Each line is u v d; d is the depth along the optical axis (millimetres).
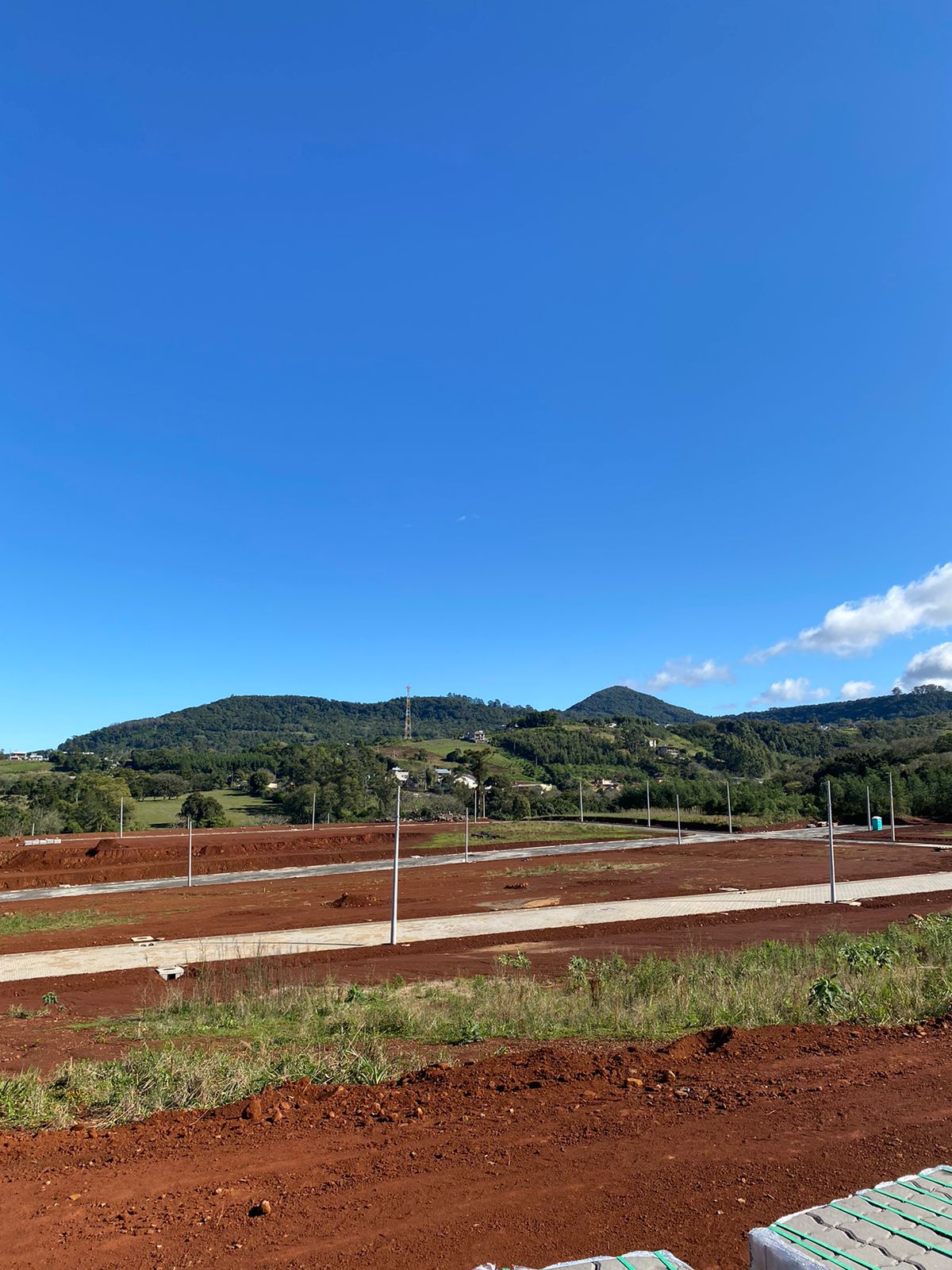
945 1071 6316
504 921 23438
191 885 37281
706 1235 3660
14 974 18141
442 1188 4426
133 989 16062
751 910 23547
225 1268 3637
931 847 43188
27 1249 3945
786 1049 7340
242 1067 7523
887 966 11188
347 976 16297
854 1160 4469
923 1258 1927
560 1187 4332
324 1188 4535
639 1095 6051
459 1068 7227
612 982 12727
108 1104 6789
